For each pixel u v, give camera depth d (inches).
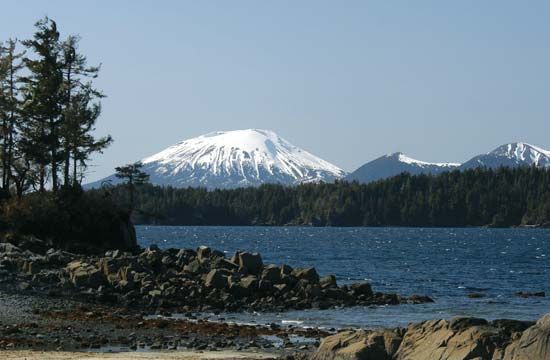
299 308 1897.1
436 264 4013.3
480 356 842.2
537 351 794.2
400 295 2230.6
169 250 2532.0
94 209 2982.3
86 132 3090.6
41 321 1435.8
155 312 1733.5
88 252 2726.4
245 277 2084.2
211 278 2003.0
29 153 3014.3
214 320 1648.6
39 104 3038.9
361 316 1772.9
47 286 1879.9
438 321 935.0
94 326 1411.2
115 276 2005.4
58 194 2965.1
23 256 2239.2
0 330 1300.4
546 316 808.3
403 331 964.6
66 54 3149.6
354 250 5546.3
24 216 2783.0
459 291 2534.5
